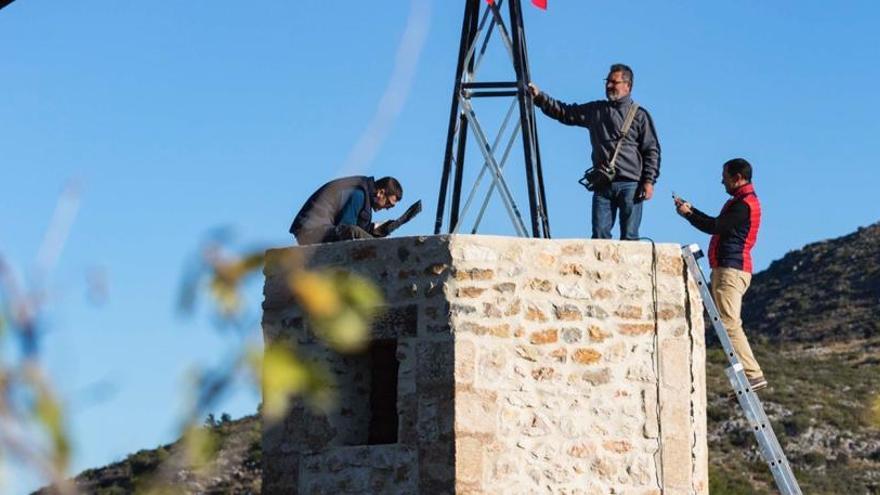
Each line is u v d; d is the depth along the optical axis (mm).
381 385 23141
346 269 23062
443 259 22609
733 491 65750
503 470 21984
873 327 111312
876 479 70750
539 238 23828
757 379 24000
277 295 23297
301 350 23062
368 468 22453
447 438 22016
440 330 22406
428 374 22328
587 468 22281
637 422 22656
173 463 6605
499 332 22453
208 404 6047
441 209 25641
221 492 48219
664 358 23000
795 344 112250
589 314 22859
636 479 22438
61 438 5723
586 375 22609
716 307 23766
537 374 22438
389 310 22719
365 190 24156
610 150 24594
